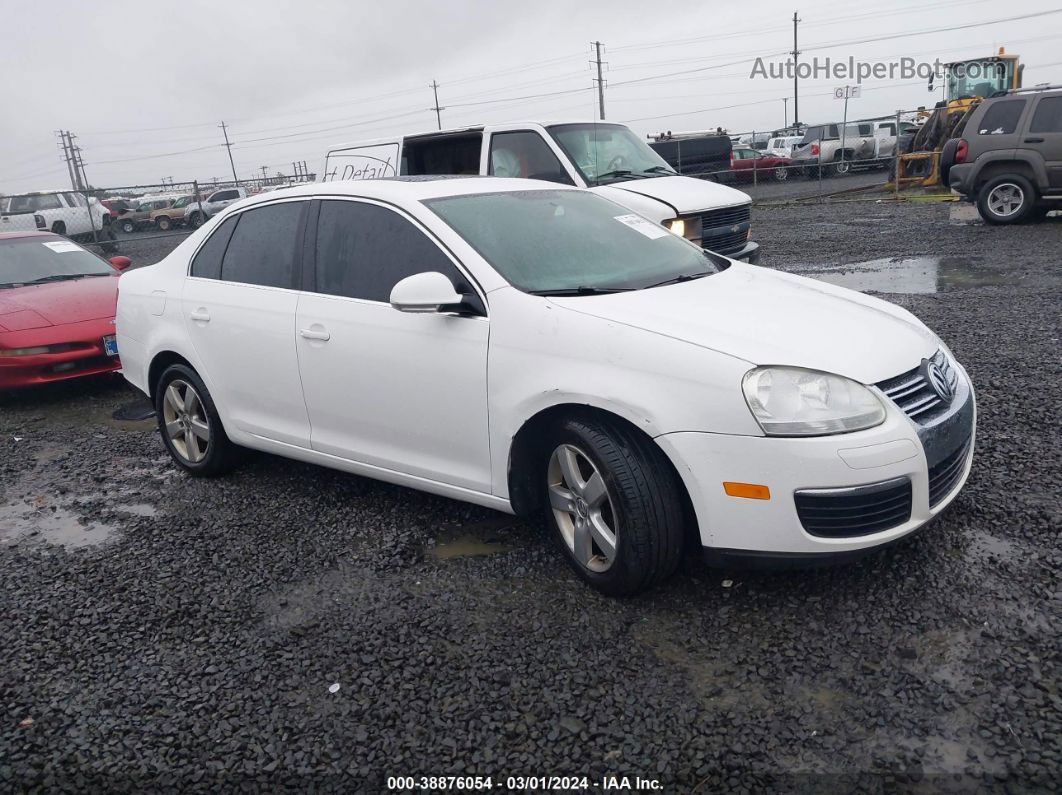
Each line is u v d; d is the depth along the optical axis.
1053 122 12.54
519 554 3.74
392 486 4.67
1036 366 5.73
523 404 3.32
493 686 2.84
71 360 7.08
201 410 4.98
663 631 3.06
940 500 3.16
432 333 3.64
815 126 30.41
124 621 3.47
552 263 3.73
